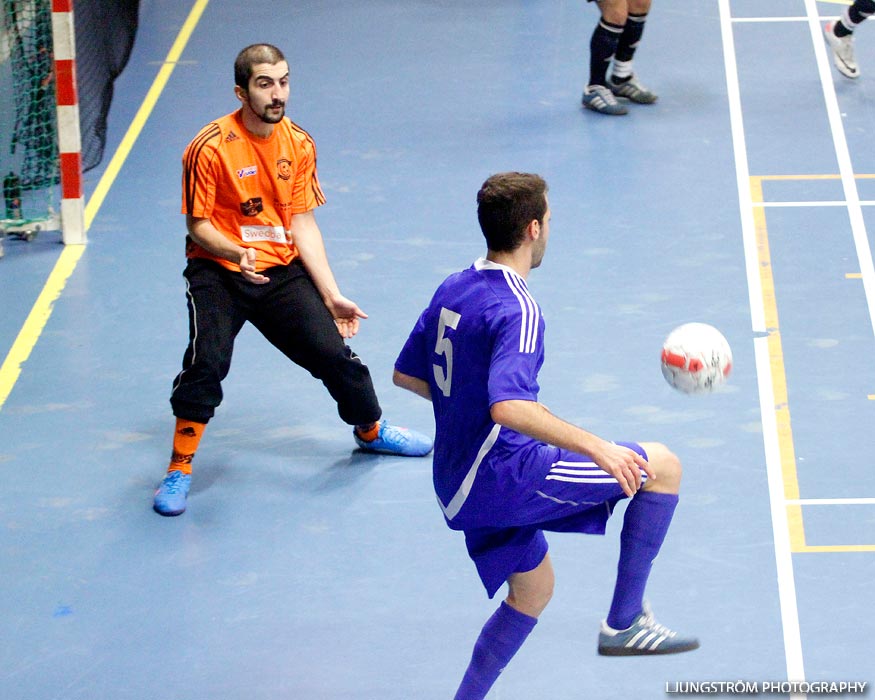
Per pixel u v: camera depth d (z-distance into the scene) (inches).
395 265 1119.0
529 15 1678.2
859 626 698.8
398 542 789.2
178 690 674.2
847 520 784.9
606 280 1079.6
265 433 908.6
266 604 738.2
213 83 1497.3
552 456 583.2
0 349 1010.1
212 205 794.2
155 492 844.0
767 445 860.6
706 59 1531.7
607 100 1390.3
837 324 1002.7
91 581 762.2
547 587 616.4
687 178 1253.1
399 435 871.7
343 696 666.8
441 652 697.0
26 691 676.1
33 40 1234.0
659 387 929.5
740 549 764.0
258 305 818.8
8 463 876.0
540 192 580.7
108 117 1418.6
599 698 659.4
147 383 965.2
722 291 1056.2
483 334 567.8
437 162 1305.4
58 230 1201.4
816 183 1232.8
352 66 1540.4
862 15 1401.3
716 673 671.8
